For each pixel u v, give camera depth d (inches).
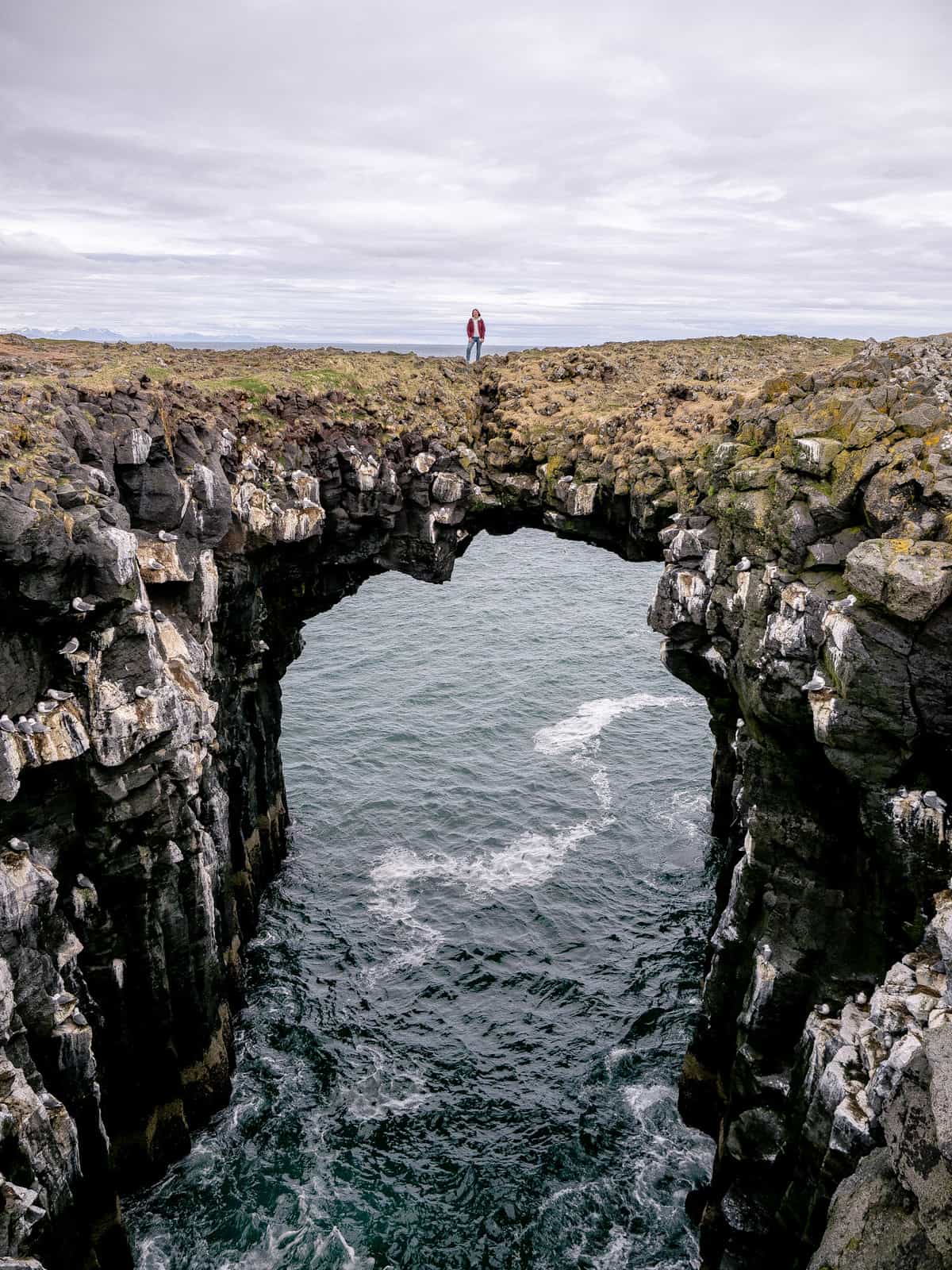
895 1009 946.1
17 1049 967.0
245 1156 1390.3
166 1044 1310.3
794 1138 1101.1
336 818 2236.7
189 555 1386.6
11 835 1047.6
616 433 1975.9
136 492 1333.7
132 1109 1291.8
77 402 1338.6
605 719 2736.2
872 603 998.4
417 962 1790.1
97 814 1138.7
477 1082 1537.9
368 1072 1549.0
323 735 2603.3
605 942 1844.2
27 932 1008.2
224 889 1585.9
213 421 1605.6
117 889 1208.8
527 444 2086.6
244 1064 1552.7
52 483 1079.0
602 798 2327.8
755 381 2202.3
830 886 1176.8
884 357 1469.0
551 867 2059.5
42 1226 913.5
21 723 1003.3
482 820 2230.6
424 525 1989.4
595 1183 1364.4
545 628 3481.8
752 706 1196.5
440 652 3228.3
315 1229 1285.7
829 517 1142.3
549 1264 1253.7
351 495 1868.8
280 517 1673.2
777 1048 1218.0
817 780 1176.2
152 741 1149.1
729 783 2063.2
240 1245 1261.1
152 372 1835.6
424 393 2242.9
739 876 1315.2
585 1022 1659.7
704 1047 1419.8
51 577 1007.6
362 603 3737.7
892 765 1019.3
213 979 1414.9
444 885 2004.2
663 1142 1428.4
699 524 1555.1
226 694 1674.5
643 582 4101.9
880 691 994.1
